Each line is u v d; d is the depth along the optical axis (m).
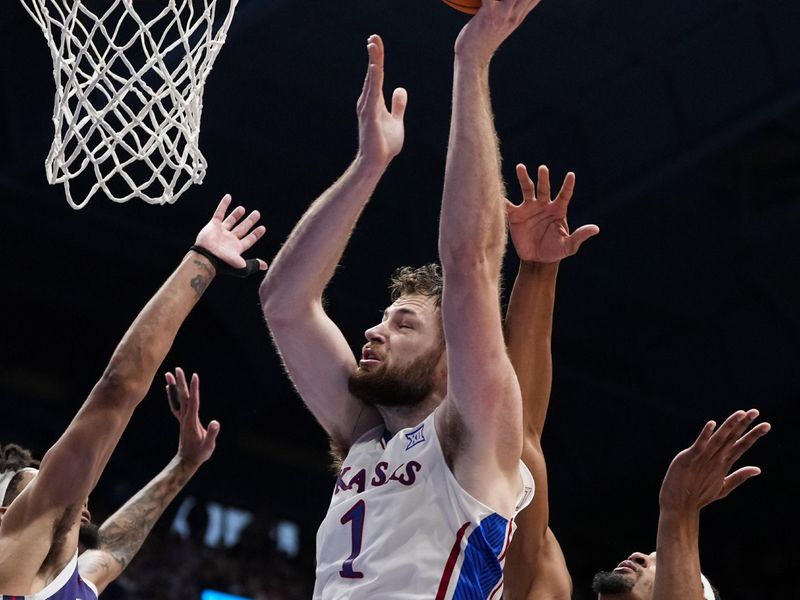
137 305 12.38
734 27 10.57
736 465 15.36
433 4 10.17
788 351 13.47
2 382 12.66
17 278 11.89
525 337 3.70
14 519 3.30
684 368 14.06
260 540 13.77
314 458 14.50
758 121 10.69
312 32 10.28
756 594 15.59
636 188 11.21
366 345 3.24
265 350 12.36
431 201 11.64
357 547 2.94
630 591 4.19
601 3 10.36
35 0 4.02
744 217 12.52
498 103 11.12
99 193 10.88
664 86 10.95
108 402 3.33
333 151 11.30
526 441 3.67
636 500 15.44
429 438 2.98
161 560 12.46
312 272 3.32
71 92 3.93
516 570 3.72
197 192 11.02
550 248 3.70
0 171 10.41
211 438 4.40
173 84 4.02
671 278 13.05
